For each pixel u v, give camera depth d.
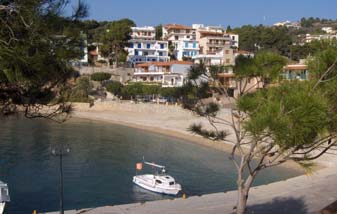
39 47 7.55
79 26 8.20
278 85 10.94
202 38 135.00
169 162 48.53
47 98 8.80
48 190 34.50
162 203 27.27
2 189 25.11
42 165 43.19
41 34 7.49
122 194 34.75
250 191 30.58
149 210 25.39
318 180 34.81
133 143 61.56
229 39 137.50
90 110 96.88
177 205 26.66
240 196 13.60
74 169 42.31
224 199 28.28
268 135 9.51
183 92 13.66
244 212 13.64
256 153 12.31
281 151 11.12
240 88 12.30
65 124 79.25
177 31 139.62
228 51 99.19
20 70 7.19
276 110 9.29
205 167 46.03
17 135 62.91
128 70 114.38
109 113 94.06
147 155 52.28
